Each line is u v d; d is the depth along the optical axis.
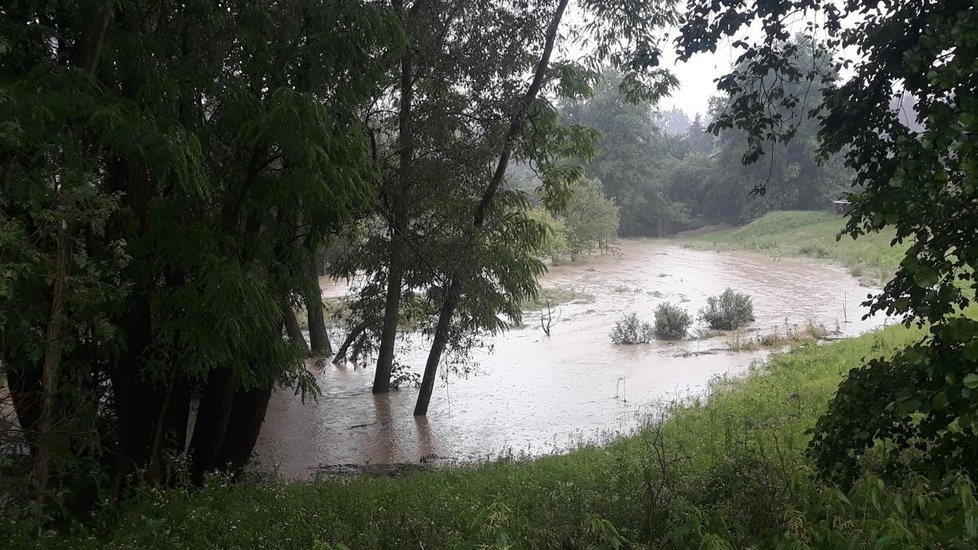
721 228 67.69
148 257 7.18
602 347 20.73
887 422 4.52
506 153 12.86
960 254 3.99
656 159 72.31
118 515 6.62
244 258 7.63
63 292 5.58
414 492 7.72
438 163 12.25
